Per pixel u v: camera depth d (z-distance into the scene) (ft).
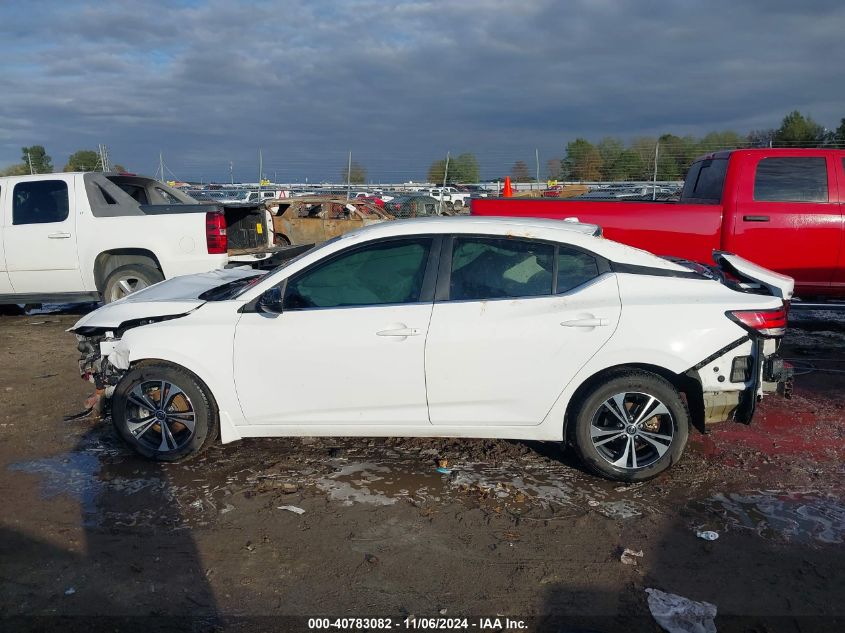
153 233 27.55
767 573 11.05
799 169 23.63
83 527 12.69
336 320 14.16
